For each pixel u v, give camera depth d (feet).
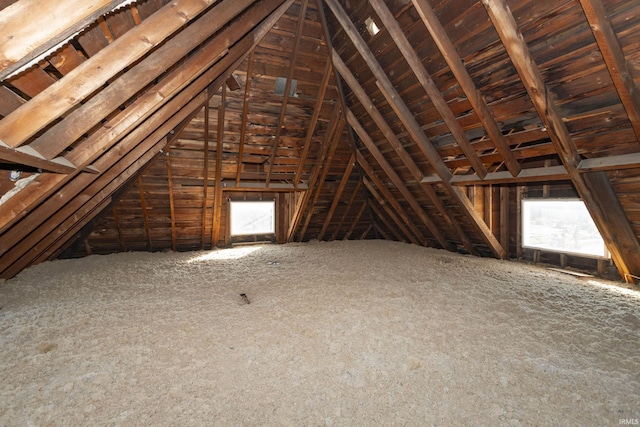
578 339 7.88
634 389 5.85
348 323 8.81
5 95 5.09
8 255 10.71
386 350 7.32
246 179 18.58
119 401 5.45
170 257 18.31
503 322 8.93
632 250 11.64
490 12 7.65
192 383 6.00
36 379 6.08
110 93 6.23
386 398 5.64
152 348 7.34
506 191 17.26
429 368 6.59
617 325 8.67
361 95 13.76
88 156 7.38
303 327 8.55
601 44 6.87
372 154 16.74
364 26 11.31
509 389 5.90
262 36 10.97
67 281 12.92
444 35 9.29
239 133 15.38
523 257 16.97
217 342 7.67
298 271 15.05
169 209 17.81
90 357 6.92
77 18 3.85
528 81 8.54
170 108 9.61
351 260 17.53
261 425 4.97
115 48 5.26
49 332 8.18
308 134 16.24
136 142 9.55
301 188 19.76
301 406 5.41
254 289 12.16
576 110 8.88
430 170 15.48
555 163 14.44
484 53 9.21
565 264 15.08
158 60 6.49
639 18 6.49
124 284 12.75
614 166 9.25
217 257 18.44
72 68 5.70
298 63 13.08
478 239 17.87
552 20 7.57
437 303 10.46
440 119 12.42
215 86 11.76
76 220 12.35
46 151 5.91
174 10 5.56
